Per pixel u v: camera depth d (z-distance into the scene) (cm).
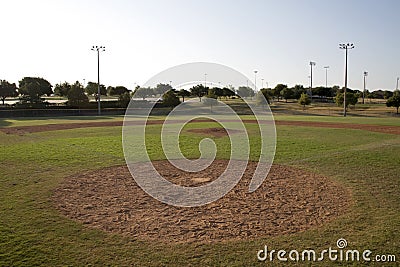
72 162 1222
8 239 571
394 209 717
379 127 2542
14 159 1266
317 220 662
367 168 1116
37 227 624
